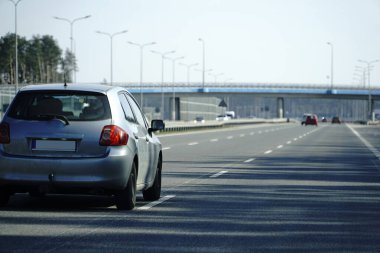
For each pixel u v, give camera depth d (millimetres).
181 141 52250
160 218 12680
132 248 9805
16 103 13438
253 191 17641
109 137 13094
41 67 167375
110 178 13000
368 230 11617
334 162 29938
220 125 118250
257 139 58312
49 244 10008
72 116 13258
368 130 100875
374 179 21688
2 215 12711
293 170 25094
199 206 14484
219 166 26578
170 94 156375
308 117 145250
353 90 173500
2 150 13094
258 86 166875
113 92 13805
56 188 13016
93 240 10367
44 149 13055
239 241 10438
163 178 21281
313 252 9695
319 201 15656
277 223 12250
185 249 9781
